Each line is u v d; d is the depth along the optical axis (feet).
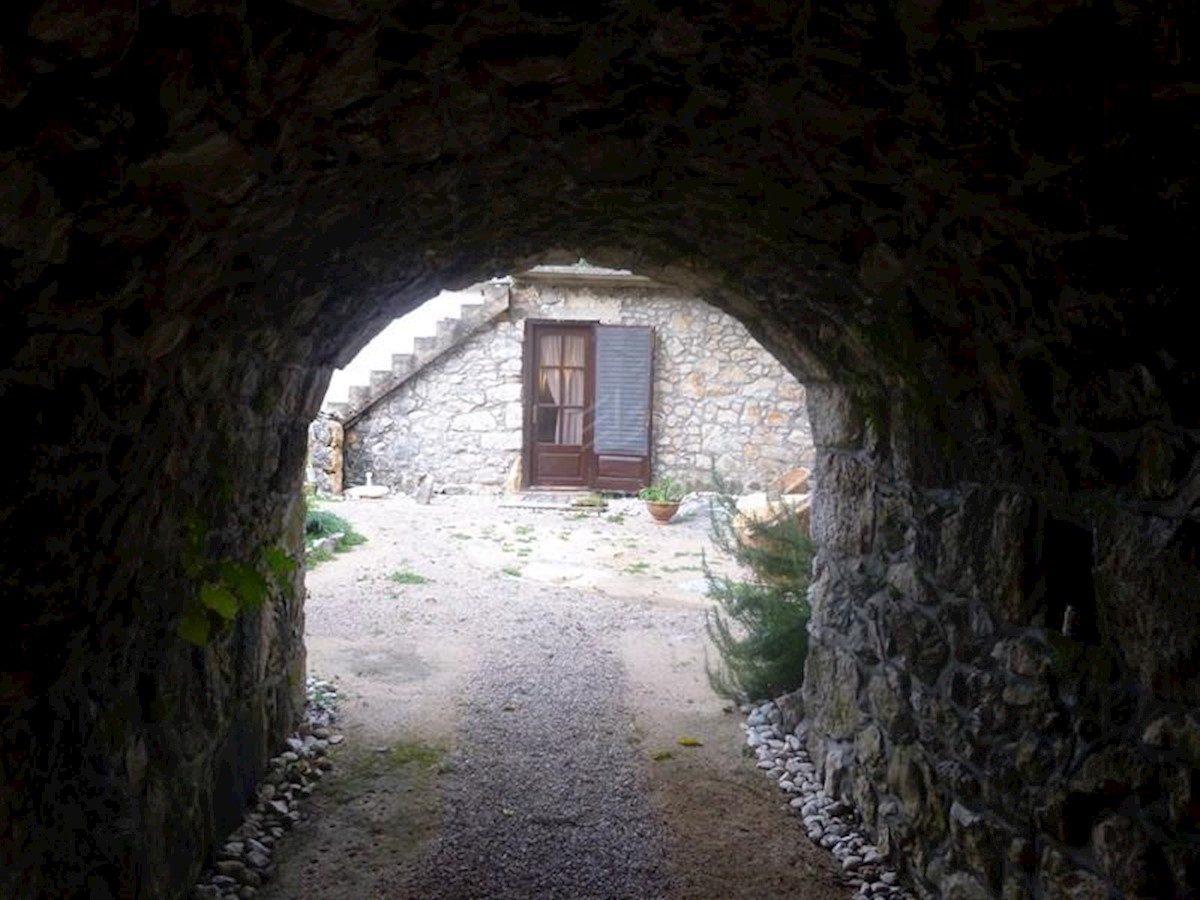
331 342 9.46
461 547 23.48
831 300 7.85
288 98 4.17
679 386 31.01
